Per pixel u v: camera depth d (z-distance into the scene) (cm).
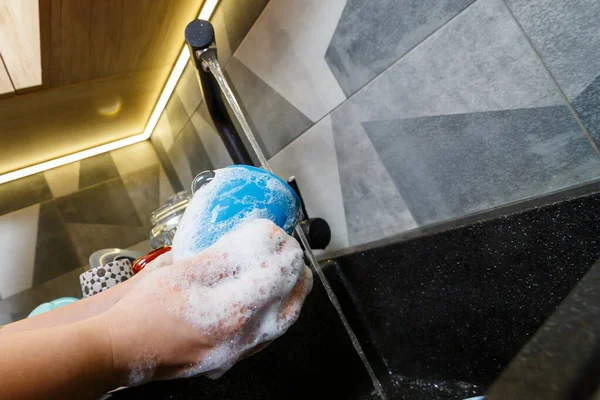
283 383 52
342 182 79
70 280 133
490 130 54
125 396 34
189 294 23
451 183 61
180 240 31
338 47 69
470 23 51
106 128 142
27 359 18
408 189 67
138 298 23
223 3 93
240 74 96
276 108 88
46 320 34
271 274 24
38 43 80
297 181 89
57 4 70
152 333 22
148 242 152
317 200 86
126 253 72
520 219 46
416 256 59
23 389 17
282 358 54
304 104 80
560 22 44
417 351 63
